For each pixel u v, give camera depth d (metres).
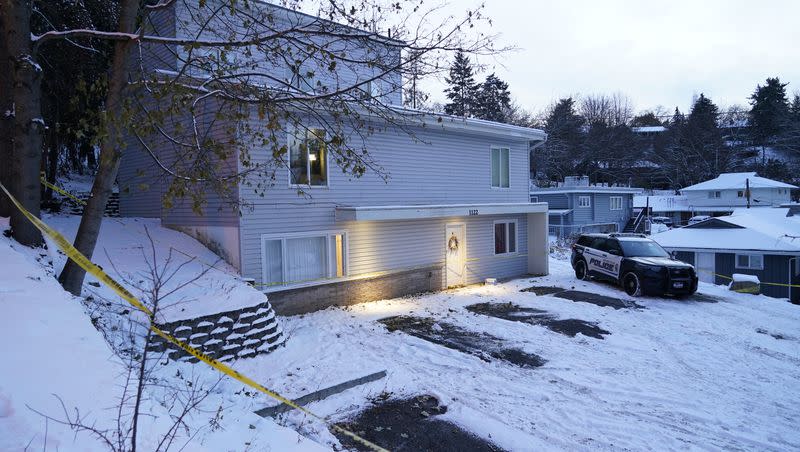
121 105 6.84
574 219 39.28
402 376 8.24
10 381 3.99
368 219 13.01
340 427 6.42
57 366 4.42
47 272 7.07
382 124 13.98
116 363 4.81
